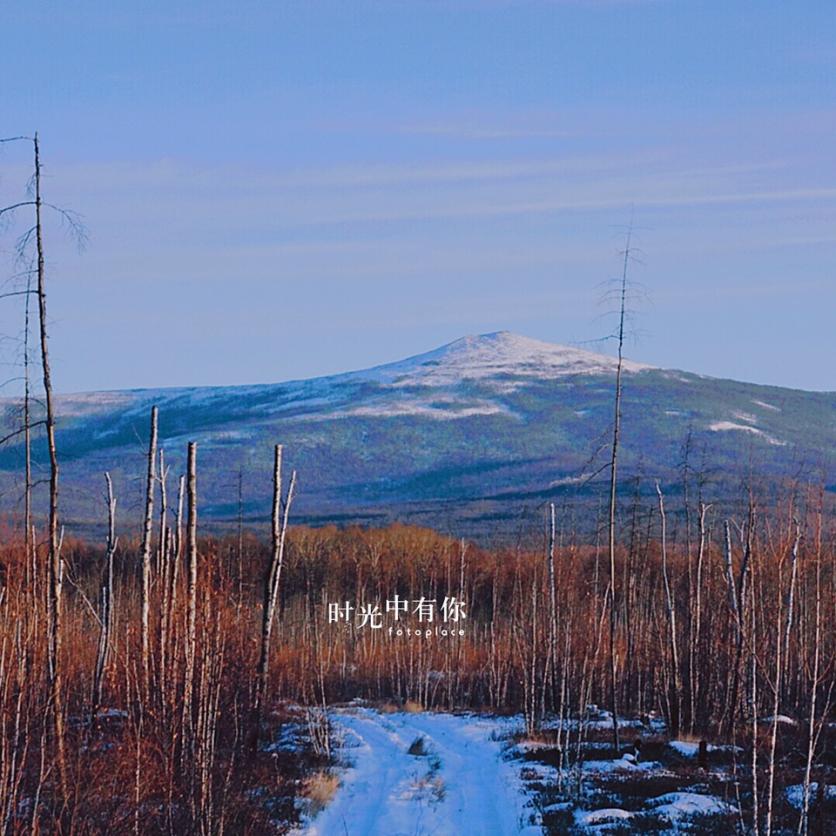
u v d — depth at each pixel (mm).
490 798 33438
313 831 27750
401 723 58375
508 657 66625
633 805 30047
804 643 38000
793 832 24328
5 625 23344
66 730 27516
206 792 23609
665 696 47125
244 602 40469
